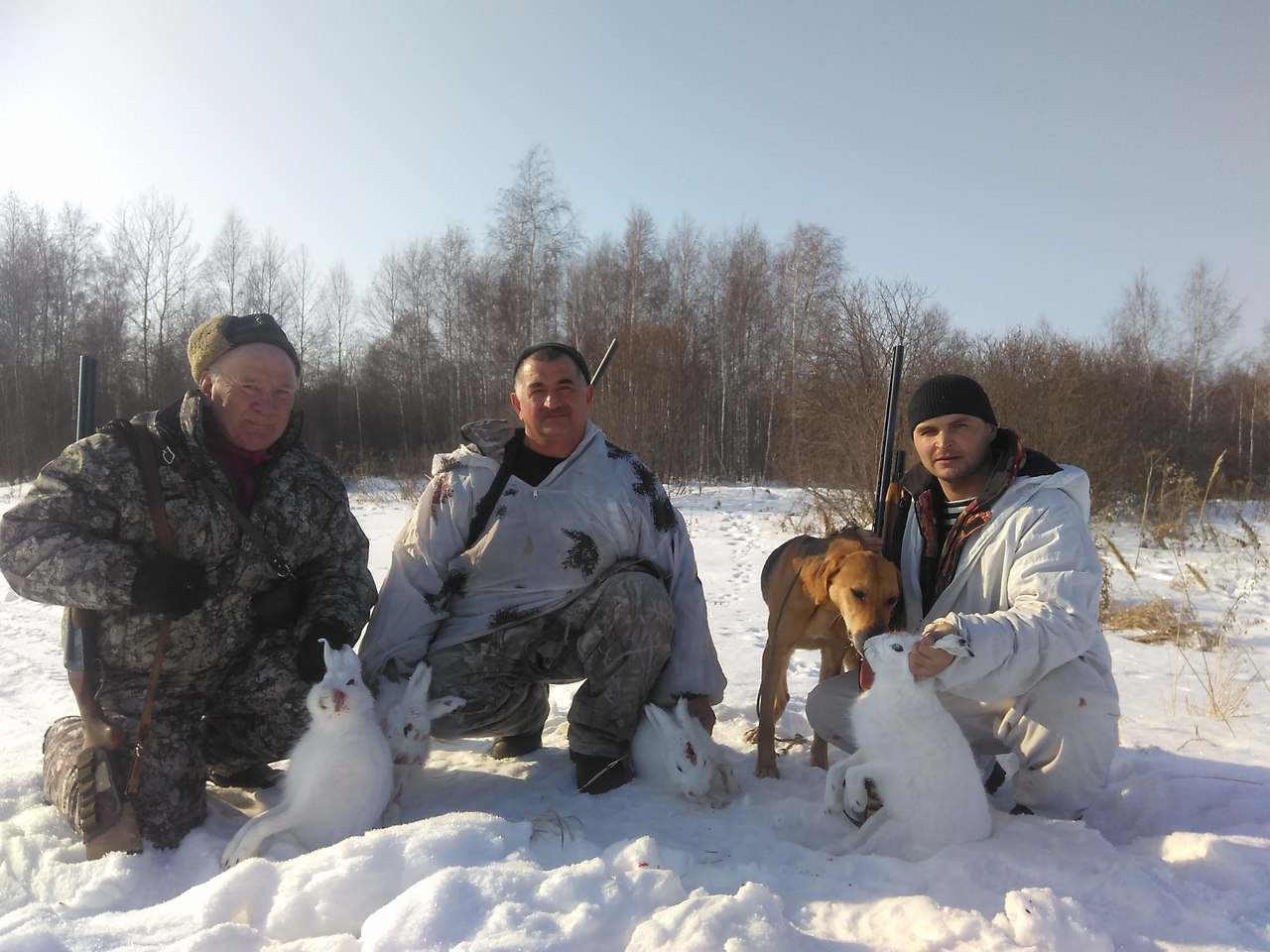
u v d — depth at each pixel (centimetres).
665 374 2136
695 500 1631
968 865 234
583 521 338
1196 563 909
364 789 252
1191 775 317
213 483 276
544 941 187
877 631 300
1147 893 222
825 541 348
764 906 203
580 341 2581
